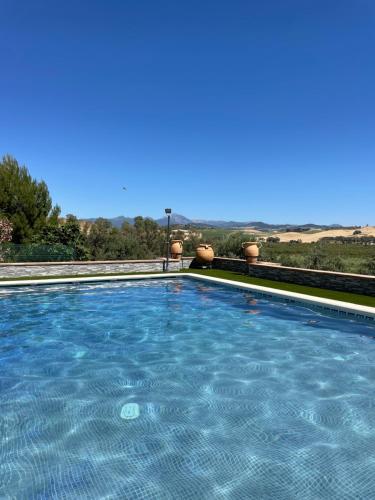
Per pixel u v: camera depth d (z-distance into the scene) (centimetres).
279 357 655
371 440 397
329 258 1628
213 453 375
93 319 918
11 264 1366
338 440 397
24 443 392
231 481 332
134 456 370
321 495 313
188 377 571
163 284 1365
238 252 1953
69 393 514
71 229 1825
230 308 1020
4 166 1961
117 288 1291
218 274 1517
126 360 643
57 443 392
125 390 525
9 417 448
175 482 331
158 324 870
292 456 369
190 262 1773
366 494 313
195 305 1059
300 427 425
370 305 893
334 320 880
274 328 830
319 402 488
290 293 1065
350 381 553
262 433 413
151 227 2538
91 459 364
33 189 1981
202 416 452
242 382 552
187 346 717
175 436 407
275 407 475
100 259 1900
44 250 1570
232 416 452
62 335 787
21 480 332
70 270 1471
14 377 569
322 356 657
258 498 309
